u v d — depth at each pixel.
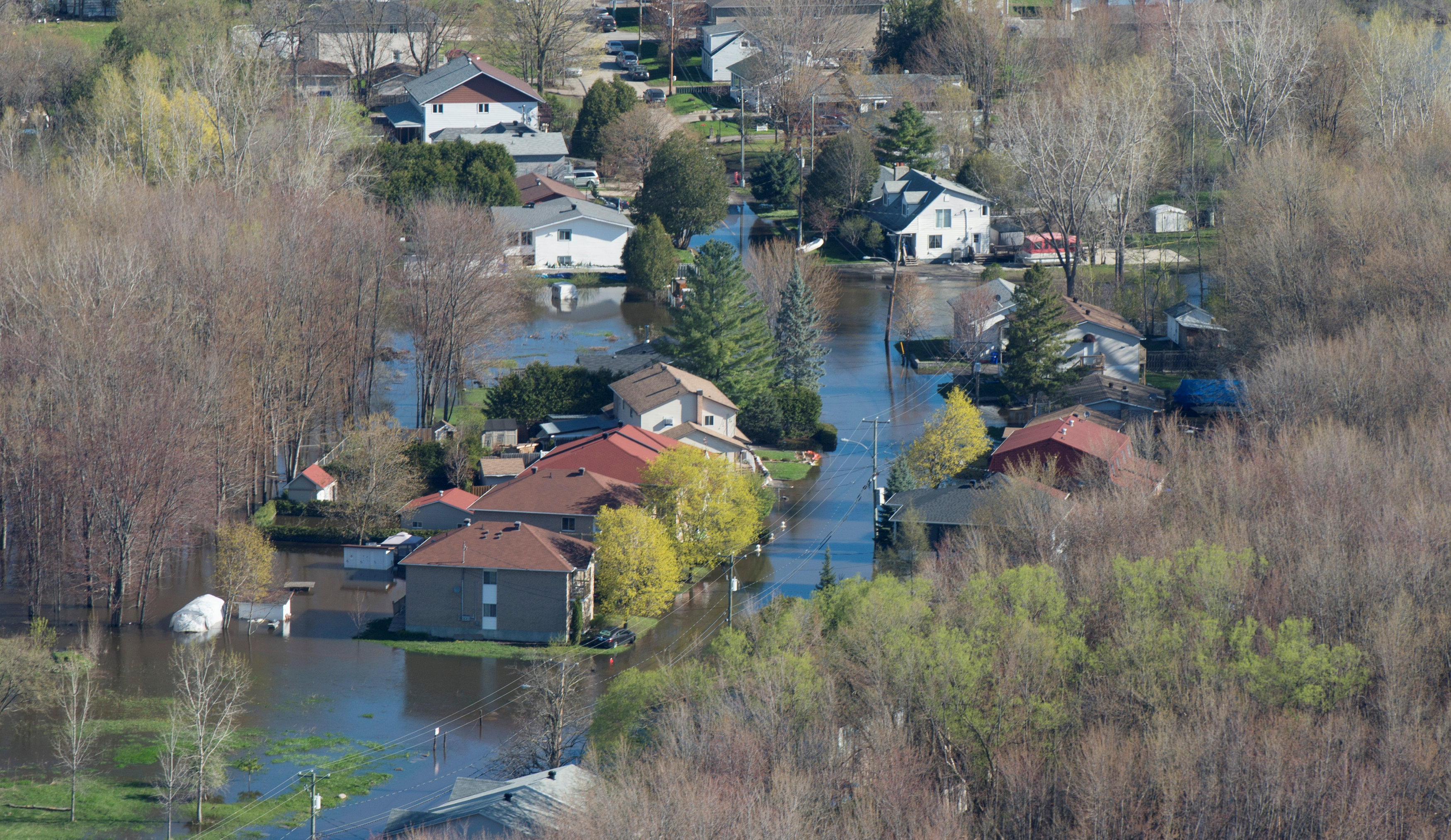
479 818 174.12
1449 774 187.12
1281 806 181.25
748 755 186.00
